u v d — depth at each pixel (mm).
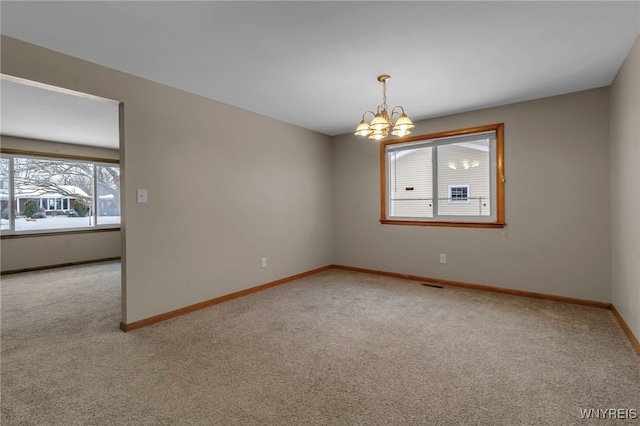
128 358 2254
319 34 2166
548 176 3498
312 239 4914
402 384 1924
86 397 1798
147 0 1774
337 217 5281
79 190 6160
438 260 4285
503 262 3797
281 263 4359
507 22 2029
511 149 3705
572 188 3375
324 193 5160
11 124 4516
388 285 4219
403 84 3072
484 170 3977
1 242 5125
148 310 2902
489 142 3916
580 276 3357
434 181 4352
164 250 3033
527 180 3619
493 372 2051
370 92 3277
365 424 1574
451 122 4105
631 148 2436
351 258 5133
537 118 3543
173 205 3109
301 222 4703
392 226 4680
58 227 5820
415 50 2395
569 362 2166
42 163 5707
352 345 2457
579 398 1766
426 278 4395
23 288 4246
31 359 2240
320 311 3232
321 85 3080
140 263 2848
